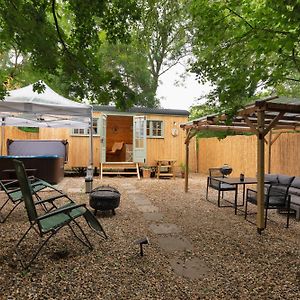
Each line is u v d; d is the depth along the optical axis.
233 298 2.34
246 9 3.18
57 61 3.01
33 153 10.12
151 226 4.50
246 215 5.16
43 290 2.39
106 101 3.26
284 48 2.92
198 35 3.54
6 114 7.91
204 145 13.60
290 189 5.99
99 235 3.88
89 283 2.53
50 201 3.58
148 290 2.44
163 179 11.21
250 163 10.16
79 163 11.50
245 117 4.66
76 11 2.92
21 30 2.64
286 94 5.04
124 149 13.76
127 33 3.22
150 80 16.09
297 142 8.09
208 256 3.27
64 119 8.50
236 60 3.41
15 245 3.40
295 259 3.23
